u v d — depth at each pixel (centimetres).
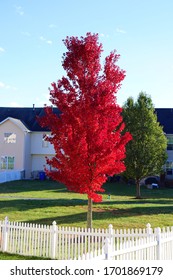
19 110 5147
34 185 3906
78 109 1609
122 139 1677
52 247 1311
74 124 1606
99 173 1647
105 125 1616
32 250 1345
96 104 1605
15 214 2191
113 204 2588
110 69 1652
